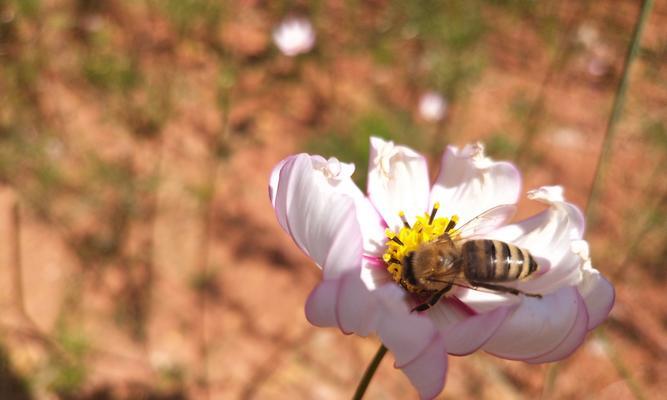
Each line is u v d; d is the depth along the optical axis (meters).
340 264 0.19
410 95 0.39
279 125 0.36
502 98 0.40
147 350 0.28
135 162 0.33
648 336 0.30
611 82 0.42
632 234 0.33
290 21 0.40
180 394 0.27
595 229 0.34
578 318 0.20
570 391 0.28
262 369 0.27
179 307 0.29
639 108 0.40
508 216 0.21
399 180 0.21
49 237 0.30
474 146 0.21
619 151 0.38
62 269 0.29
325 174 0.20
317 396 0.27
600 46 0.43
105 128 0.35
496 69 0.41
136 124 0.35
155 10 0.39
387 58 0.41
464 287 0.21
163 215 0.32
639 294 0.31
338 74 0.39
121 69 0.36
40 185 0.32
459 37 0.41
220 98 0.36
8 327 0.27
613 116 0.23
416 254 0.21
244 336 0.28
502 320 0.19
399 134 0.35
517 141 0.37
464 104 0.39
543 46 0.43
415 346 0.19
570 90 0.41
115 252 0.30
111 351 0.27
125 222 0.31
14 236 0.30
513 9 0.44
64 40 0.38
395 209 0.21
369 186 0.21
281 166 0.20
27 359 0.27
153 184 0.33
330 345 0.28
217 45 0.39
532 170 0.36
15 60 0.36
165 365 0.27
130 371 0.27
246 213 0.32
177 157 0.34
